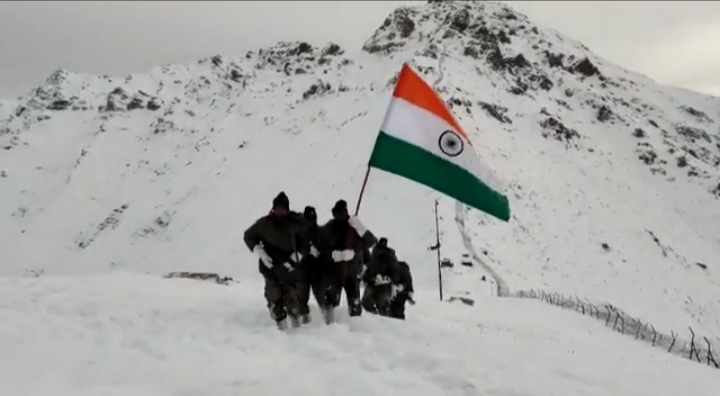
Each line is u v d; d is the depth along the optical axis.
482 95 147.12
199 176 148.75
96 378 5.77
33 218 168.75
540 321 17.02
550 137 136.38
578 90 173.12
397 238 72.38
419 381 6.25
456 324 11.12
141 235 137.12
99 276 17.16
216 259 96.12
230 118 177.12
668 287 81.38
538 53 195.88
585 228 94.69
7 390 5.17
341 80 175.50
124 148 191.12
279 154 136.00
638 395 6.47
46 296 10.55
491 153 114.12
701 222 113.62
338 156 116.69
